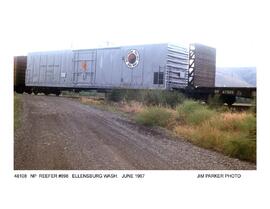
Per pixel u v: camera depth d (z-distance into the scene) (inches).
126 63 999.6
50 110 680.4
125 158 364.5
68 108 741.9
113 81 1036.5
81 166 328.2
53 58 1262.3
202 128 496.4
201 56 933.8
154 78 927.7
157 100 815.7
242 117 542.6
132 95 888.9
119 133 492.4
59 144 398.6
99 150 386.6
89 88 1138.0
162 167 342.6
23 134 436.8
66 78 1206.9
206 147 443.2
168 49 909.2
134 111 745.0
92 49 1111.6
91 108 786.8
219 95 787.4
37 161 338.3
